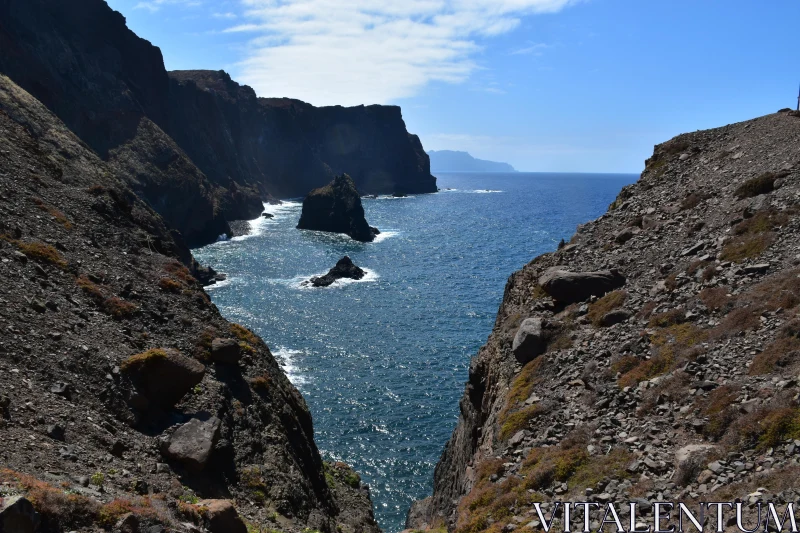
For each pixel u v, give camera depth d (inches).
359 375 2372.0
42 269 970.7
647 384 753.6
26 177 1294.3
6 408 600.7
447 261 4886.8
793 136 1278.3
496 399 1019.9
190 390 885.8
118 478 577.9
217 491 724.0
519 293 1326.3
